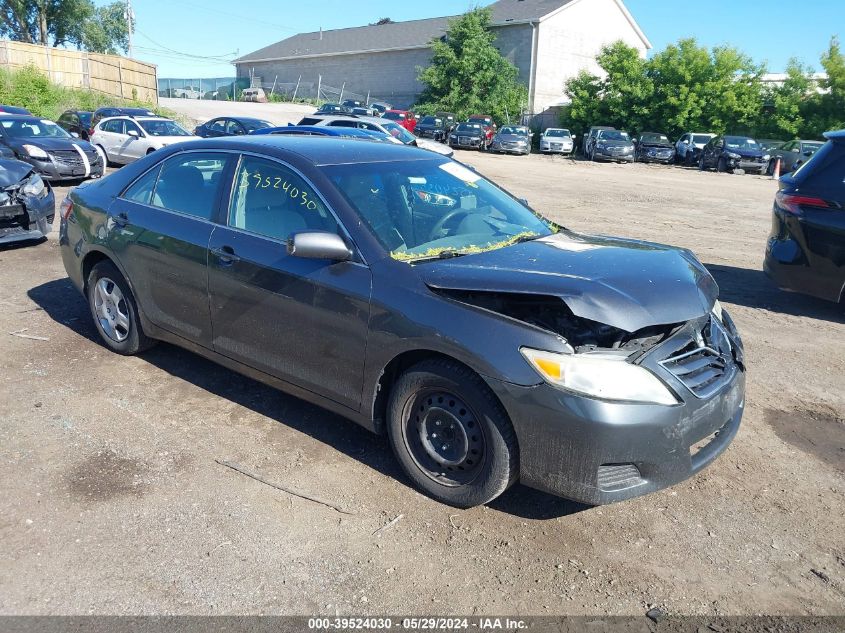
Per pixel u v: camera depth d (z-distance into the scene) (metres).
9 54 32.38
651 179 22.50
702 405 3.07
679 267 3.50
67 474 3.49
